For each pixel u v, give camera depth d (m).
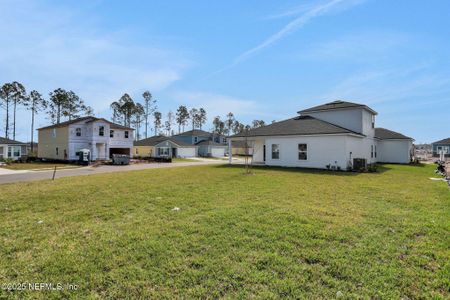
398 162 27.05
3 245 3.88
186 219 5.21
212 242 3.96
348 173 15.02
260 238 4.14
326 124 19.47
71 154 30.80
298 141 19.11
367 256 3.49
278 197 7.50
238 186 9.66
